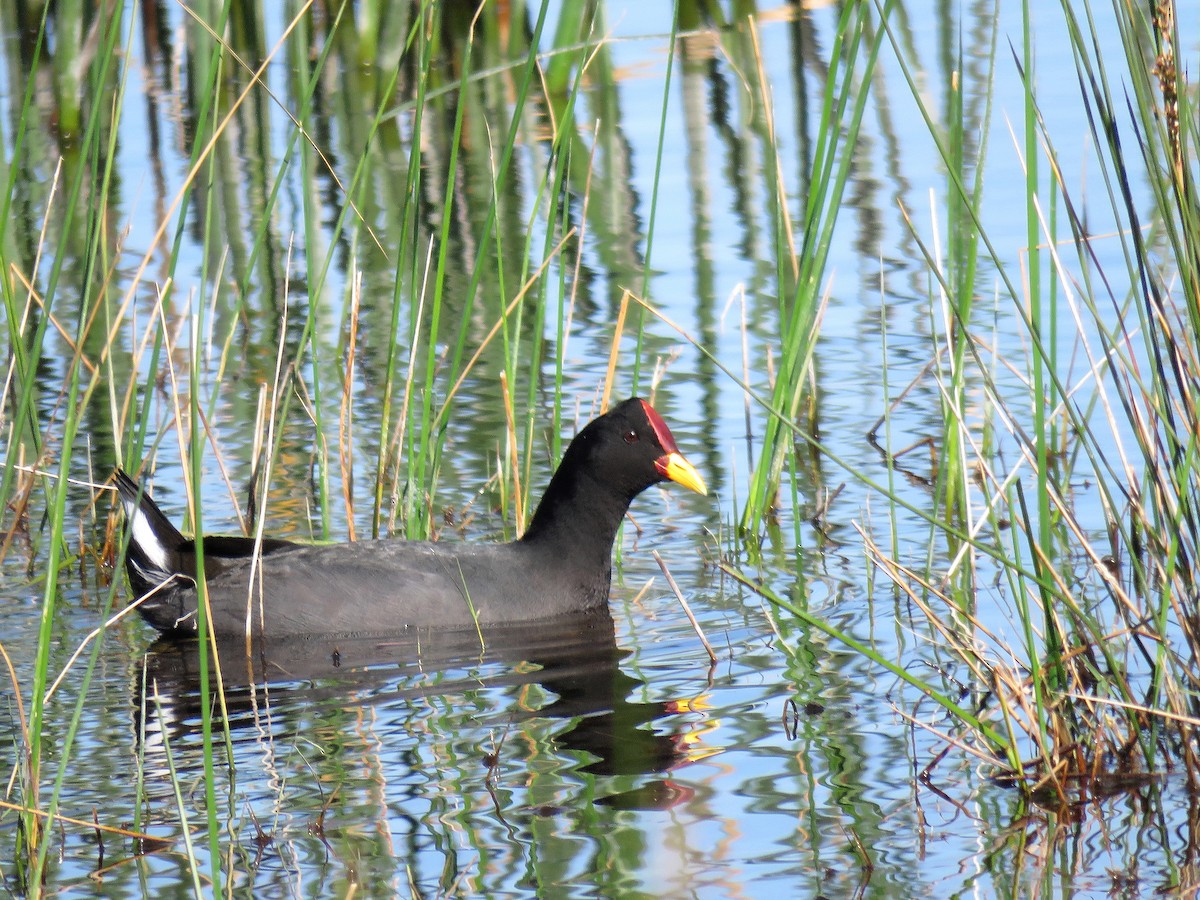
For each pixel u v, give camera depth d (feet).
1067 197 26.37
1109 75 74.84
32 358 27.50
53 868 25.26
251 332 60.08
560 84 81.82
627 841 25.13
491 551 40.14
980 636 34.40
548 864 24.43
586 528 39.88
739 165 74.64
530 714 31.73
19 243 67.56
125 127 82.38
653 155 76.84
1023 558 39.45
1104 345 26.50
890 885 23.40
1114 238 59.00
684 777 27.76
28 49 88.94
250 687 34.40
